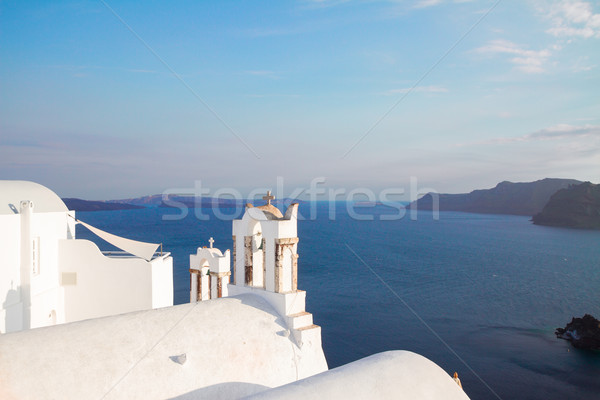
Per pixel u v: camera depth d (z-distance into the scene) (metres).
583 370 55.56
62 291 22.70
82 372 7.66
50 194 23.19
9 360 7.31
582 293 104.00
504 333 72.12
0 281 18.19
